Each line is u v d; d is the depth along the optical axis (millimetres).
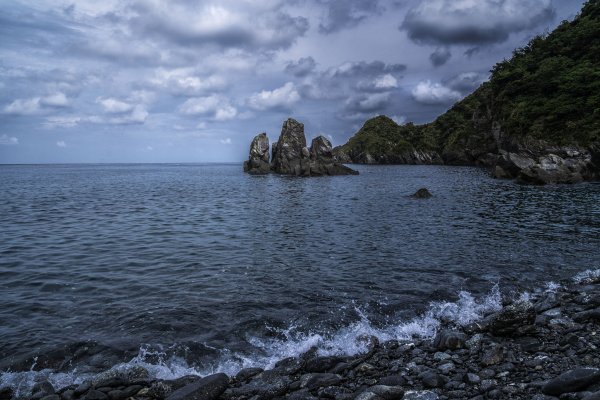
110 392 7258
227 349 9258
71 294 12859
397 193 48469
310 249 19156
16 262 16844
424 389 7020
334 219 28938
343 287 13375
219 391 7133
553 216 27734
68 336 9852
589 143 65062
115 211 34531
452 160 151750
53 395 7203
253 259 17312
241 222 28125
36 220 29062
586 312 9867
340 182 70438
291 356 8852
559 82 89438
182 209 36000
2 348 9234
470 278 14188
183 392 6828
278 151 101375
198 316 11023
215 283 13969
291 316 11047
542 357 7875
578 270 15000
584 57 95250
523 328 9102
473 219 27297
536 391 6543
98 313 11258
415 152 184750
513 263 16031
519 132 89375
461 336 8969
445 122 188375
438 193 45469
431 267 15617
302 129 101625
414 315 11109
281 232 23922
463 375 7375
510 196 41000
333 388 7148
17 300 12281
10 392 7559
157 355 8969
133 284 13883
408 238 21266
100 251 18984
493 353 7977
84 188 63438
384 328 10336
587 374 6266
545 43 113562
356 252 18312
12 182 80438
